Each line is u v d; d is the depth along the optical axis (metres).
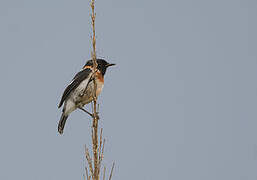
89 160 6.07
